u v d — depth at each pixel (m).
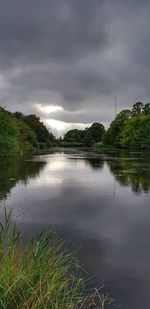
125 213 13.66
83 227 11.65
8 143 53.38
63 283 5.86
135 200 16.25
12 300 5.16
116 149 96.75
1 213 13.44
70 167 33.94
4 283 5.15
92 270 8.02
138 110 117.38
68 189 19.48
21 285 5.30
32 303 5.03
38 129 106.88
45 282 5.48
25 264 5.63
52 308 5.35
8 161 41.56
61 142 159.62
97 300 6.73
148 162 40.84
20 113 105.19
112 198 16.77
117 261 8.60
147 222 12.31
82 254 9.02
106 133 118.44
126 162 41.09
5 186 20.47
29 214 13.34
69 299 6.11
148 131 90.25
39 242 6.41
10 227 11.37
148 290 7.18
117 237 10.56
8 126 54.25
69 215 13.27
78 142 162.88
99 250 9.37
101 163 39.62
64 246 9.52
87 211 13.98
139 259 8.76
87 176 25.91
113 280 7.56
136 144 94.00
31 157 51.69
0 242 5.64
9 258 5.43
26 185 20.97
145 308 6.53
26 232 10.77
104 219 12.73
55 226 11.70
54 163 39.41
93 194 17.86
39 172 28.58
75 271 7.90
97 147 122.88
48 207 14.65
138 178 24.45
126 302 6.71
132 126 98.44
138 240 10.28
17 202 15.66
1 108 62.59
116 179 23.97
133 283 7.46
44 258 5.96
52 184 21.47
